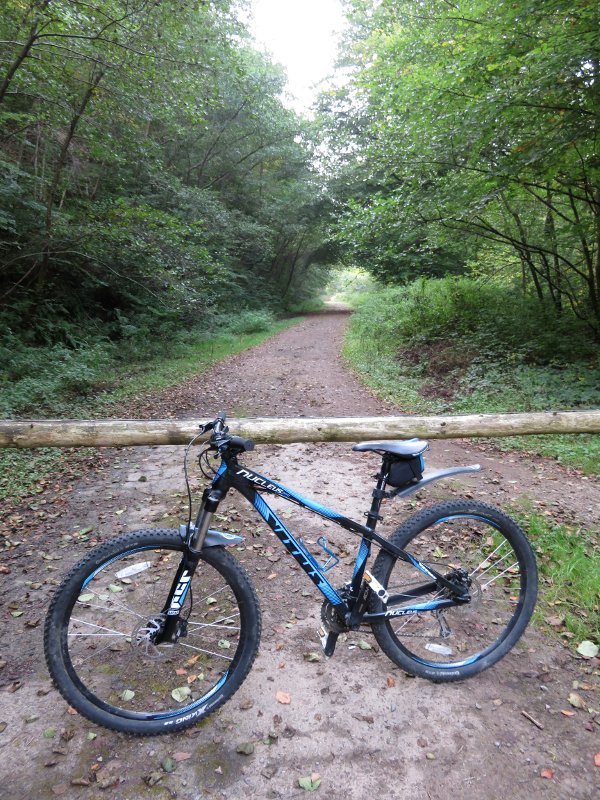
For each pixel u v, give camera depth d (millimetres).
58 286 13234
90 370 9531
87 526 3889
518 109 6980
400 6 11406
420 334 12922
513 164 7746
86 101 9430
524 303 11852
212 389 9500
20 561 3371
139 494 4496
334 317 27375
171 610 1982
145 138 11297
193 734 2006
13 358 9312
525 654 2439
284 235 28047
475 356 10250
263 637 2580
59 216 10945
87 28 7777
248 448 1965
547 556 3289
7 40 8125
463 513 2266
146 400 8531
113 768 1860
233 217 20094
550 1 6074
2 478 4809
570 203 9797
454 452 5758
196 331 16531
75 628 2414
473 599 2369
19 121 9602
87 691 1910
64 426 3295
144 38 8297
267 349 15258
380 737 1988
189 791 1772
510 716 2088
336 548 3492
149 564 2623
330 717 2086
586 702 2158
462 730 2020
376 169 11156
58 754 1913
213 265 11883
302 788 1782
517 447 5863
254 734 2004
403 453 2115
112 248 10820
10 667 2371
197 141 19797
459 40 7402
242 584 2037
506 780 1804
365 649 2494
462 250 13438
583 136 7102
